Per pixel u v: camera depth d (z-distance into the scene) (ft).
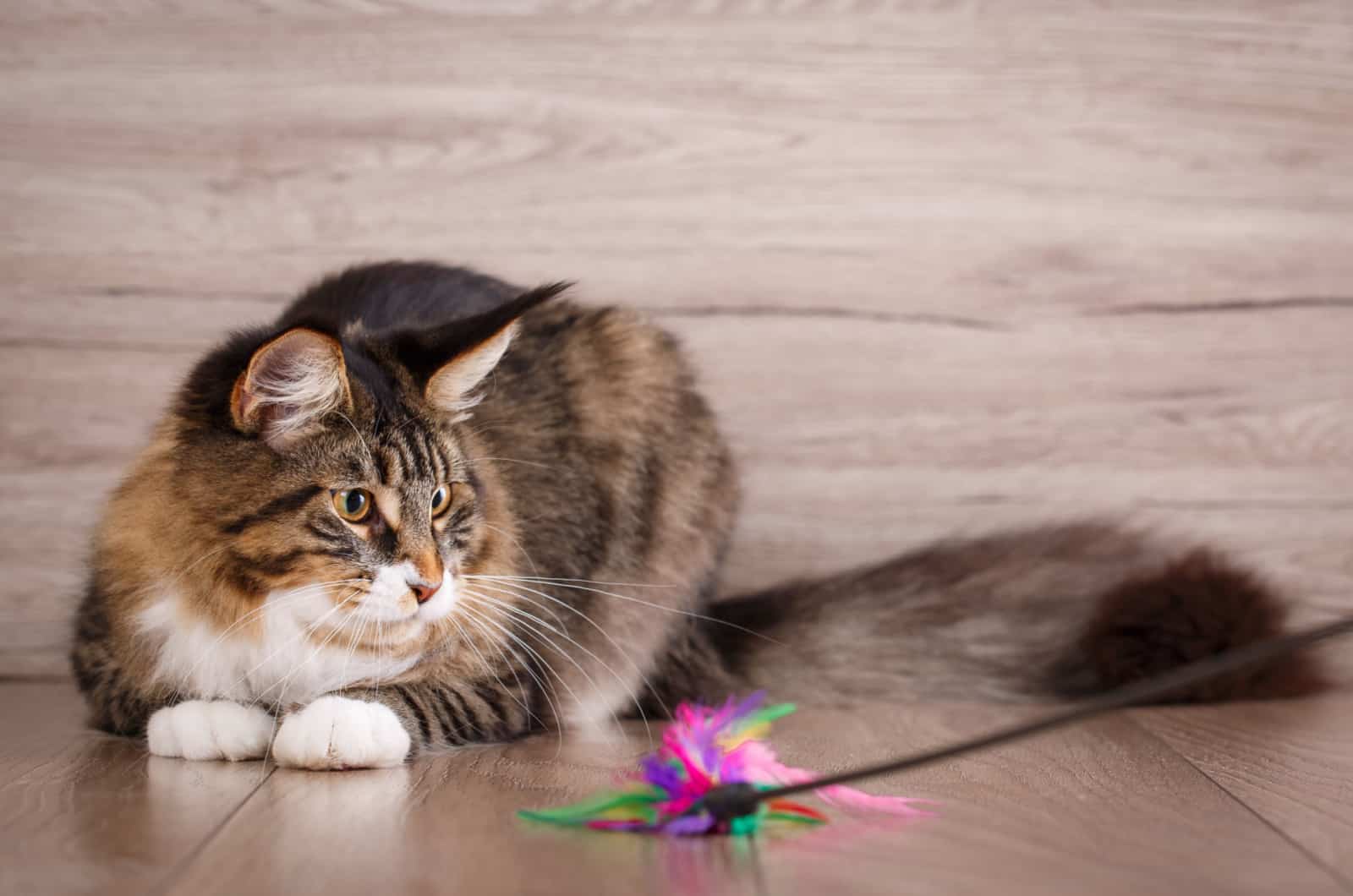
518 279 9.27
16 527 9.12
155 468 6.52
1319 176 9.50
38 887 4.08
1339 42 9.45
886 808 5.08
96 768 6.08
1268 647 4.38
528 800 5.33
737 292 9.36
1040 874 4.21
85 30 9.02
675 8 9.21
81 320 9.12
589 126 9.25
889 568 8.91
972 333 9.45
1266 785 5.66
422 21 9.15
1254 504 9.54
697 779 4.76
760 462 9.43
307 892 4.01
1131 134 9.43
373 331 7.09
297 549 6.14
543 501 7.44
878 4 9.28
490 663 6.90
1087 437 9.50
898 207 9.38
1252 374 9.53
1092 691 8.36
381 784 5.71
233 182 9.14
